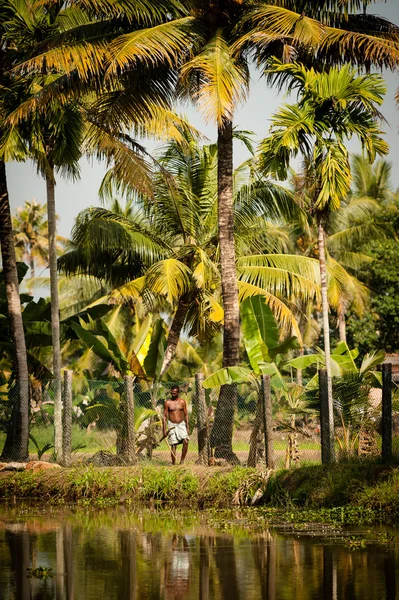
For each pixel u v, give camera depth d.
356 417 22.56
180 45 24.23
